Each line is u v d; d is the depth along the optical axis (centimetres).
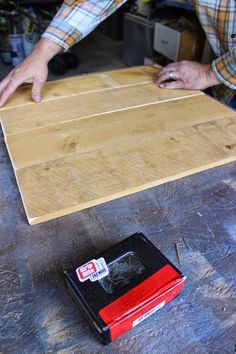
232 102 110
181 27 183
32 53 78
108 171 53
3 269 40
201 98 77
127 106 73
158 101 75
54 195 48
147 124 66
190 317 36
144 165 55
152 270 36
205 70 84
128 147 59
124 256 38
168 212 49
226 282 39
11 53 245
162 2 197
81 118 68
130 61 257
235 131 64
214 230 46
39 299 37
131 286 35
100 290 35
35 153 57
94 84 84
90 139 61
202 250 43
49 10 245
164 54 199
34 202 47
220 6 82
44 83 79
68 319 35
